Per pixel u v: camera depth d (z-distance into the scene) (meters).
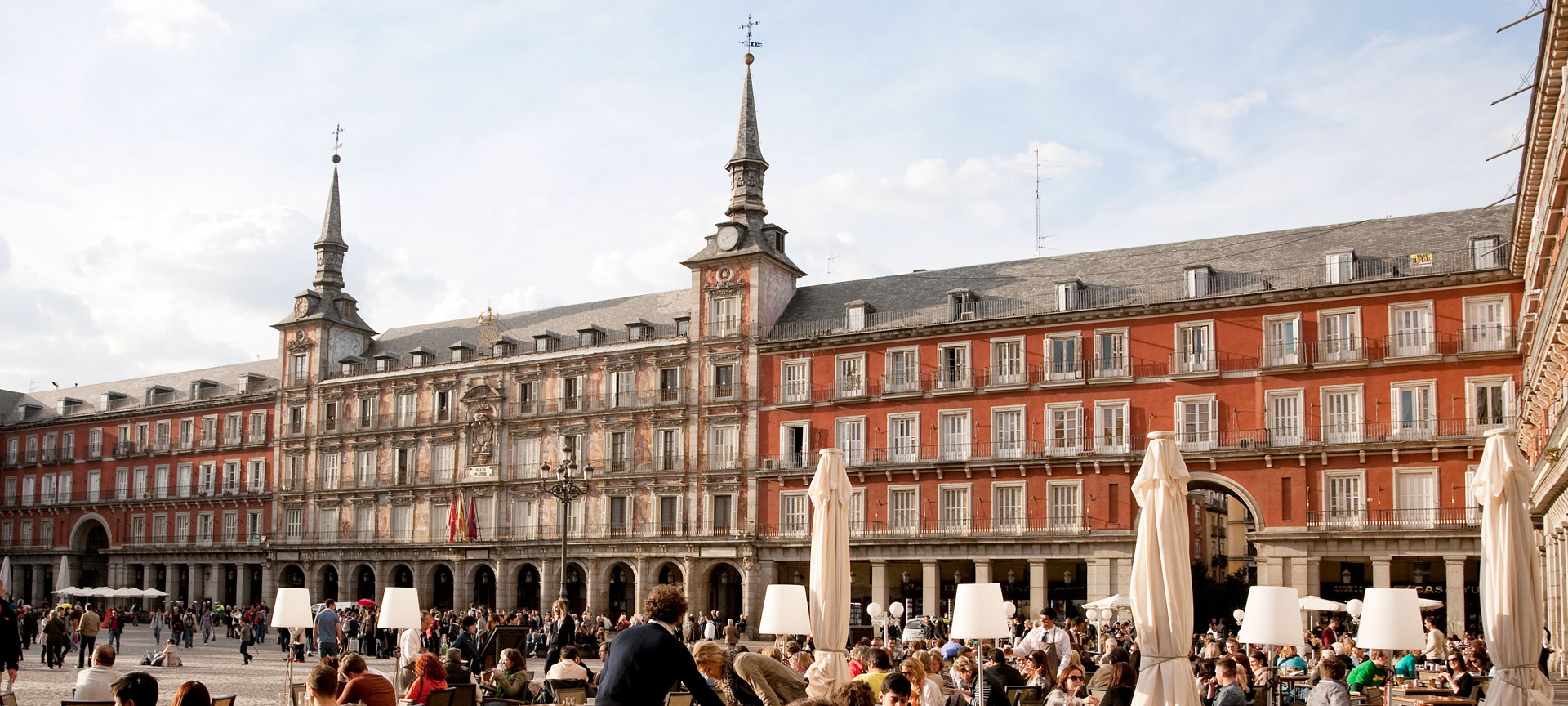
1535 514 50.88
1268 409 63.88
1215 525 97.88
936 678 21.91
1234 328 65.31
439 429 91.62
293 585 99.25
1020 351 71.00
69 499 113.00
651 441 82.50
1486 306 59.53
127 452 109.44
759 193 83.81
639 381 83.75
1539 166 37.50
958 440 72.19
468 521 87.88
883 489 73.88
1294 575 62.06
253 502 100.75
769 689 18.08
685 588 79.06
